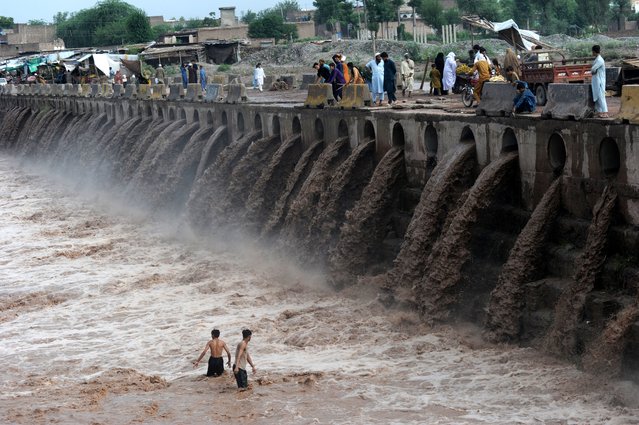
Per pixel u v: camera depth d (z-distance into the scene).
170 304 32.97
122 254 41.62
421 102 39.28
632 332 21.75
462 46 92.38
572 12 122.25
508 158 28.09
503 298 25.78
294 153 42.28
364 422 21.02
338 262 33.59
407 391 22.69
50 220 51.38
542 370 23.19
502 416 20.69
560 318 23.98
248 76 96.19
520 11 120.50
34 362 27.55
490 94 29.25
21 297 35.06
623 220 23.89
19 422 22.34
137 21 178.75
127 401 23.48
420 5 126.00
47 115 85.62
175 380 25.05
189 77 73.81
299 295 32.94
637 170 23.22
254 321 29.84
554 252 25.53
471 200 28.00
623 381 21.83
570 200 25.69
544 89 37.97
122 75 91.69
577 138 25.22
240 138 47.09
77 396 24.14
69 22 198.88
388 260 33.28
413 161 33.47
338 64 43.69
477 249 28.38
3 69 135.75
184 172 51.06
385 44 101.19
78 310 33.03
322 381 23.80
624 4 127.31
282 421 21.45
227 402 22.88
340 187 35.81
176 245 42.94
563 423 20.00
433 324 27.59
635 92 23.33
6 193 62.81
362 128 36.81
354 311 29.95
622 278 23.36
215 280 35.66
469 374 23.47
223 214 43.28
